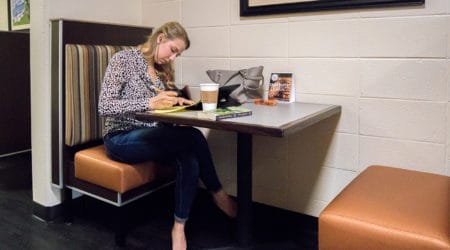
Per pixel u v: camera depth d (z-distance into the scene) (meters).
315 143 2.20
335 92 2.10
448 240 1.11
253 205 2.49
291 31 2.20
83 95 2.18
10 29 4.19
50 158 2.31
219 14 2.46
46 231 2.24
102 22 2.37
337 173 2.16
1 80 3.72
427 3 1.81
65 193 2.29
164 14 2.71
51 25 2.19
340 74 2.07
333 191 2.19
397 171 1.77
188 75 2.67
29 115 4.00
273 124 1.39
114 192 1.96
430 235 1.13
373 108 2.01
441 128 1.85
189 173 1.88
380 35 1.94
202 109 1.67
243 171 1.93
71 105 2.14
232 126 1.41
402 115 1.94
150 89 1.96
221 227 2.27
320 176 2.22
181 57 2.68
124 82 1.90
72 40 2.19
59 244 2.08
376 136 2.02
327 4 2.05
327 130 2.15
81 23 2.23
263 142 2.39
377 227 1.20
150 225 2.30
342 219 1.26
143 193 2.05
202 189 2.64
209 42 2.54
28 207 2.60
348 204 1.35
